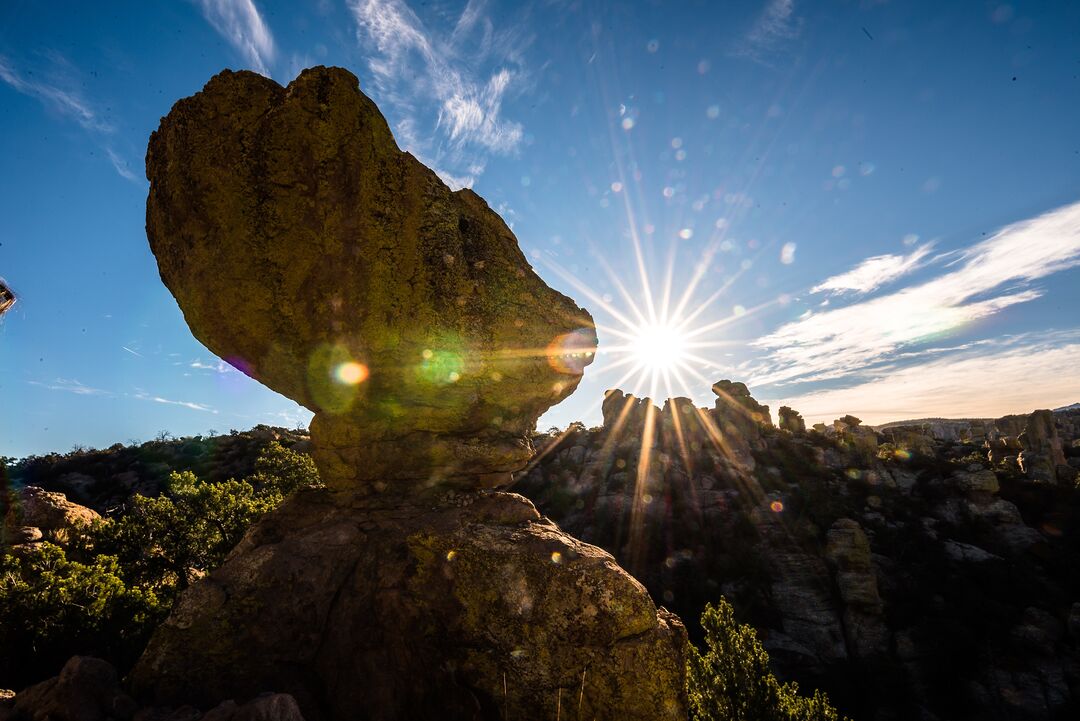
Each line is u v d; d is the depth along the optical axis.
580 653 4.77
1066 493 65.88
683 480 69.12
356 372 5.76
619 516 62.94
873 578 49.94
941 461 79.75
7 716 3.78
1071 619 44.00
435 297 5.82
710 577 53.59
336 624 5.25
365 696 4.97
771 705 14.18
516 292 6.49
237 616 5.00
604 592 4.95
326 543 5.62
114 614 10.50
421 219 5.87
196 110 5.25
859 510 63.91
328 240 5.35
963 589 50.16
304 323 5.46
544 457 79.75
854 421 102.06
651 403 86.75
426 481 6.36
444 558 5.27
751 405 90.44
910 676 43.06
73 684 3.90
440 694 4.87
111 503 50.47
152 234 5.81
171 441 78.62
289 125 5.21
